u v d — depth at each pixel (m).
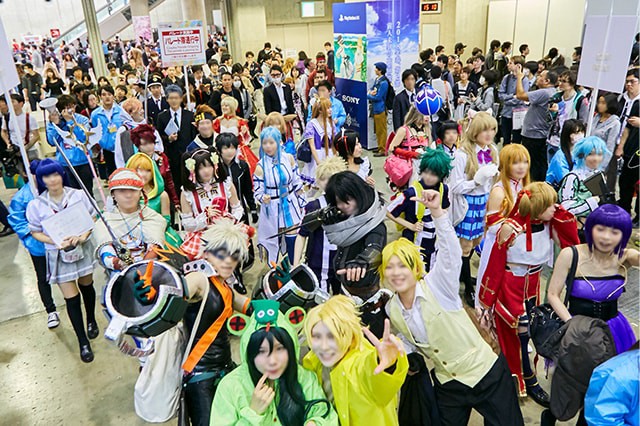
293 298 2.35
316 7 23.03
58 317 4.46
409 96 7.34
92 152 7.18
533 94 6.50
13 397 3.53
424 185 3.82
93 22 14.88
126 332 1.95
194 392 2.25
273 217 4.31
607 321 2.41
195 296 2.24
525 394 3.19
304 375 2.17
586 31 4.16
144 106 7.42
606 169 5.22
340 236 2.69
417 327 2.28
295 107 10.38
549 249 3.00
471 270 4.93
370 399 2.02
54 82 10.68
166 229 3.50
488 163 4.16
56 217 3.38
